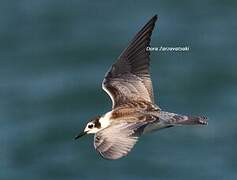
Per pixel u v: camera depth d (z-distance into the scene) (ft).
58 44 126.62
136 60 52.44
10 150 96.37
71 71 115.75
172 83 109.40
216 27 132.36
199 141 95.35
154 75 111.65
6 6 144.56
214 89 108.37
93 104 105.40
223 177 89.81
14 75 116.06
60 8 142.41
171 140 95.20
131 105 49.62
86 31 131.64
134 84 51.44
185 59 117.08
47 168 92.53
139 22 134.82
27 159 94.68
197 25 132.98
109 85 51.47
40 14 140.46
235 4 141.38
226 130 97.60
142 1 143.74
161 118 46.91
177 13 138.41
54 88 109.91
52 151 95.50
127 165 91.25
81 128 99.55
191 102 105.19
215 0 142.92
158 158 92.07
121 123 46.09
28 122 101.91
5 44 128.47
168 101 105.40
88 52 122.31
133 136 44.27
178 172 90.38
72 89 108.78
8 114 104.12
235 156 92.99
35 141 97.50
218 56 118.83
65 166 92.48
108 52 122.21
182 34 128.47
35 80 113.80
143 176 89.86
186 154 93.20
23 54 123.54
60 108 104.78
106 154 43.09
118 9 140.67
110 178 89.76
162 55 117.39
